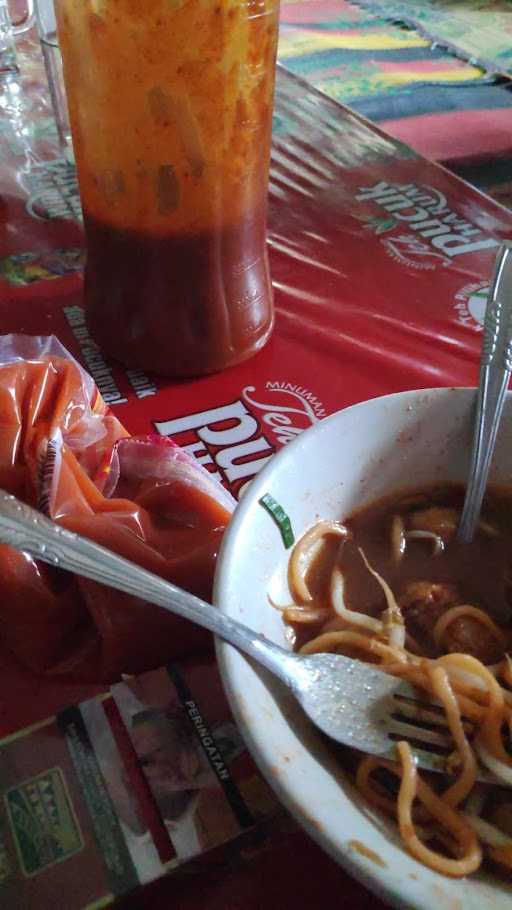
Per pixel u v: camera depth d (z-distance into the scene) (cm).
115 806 15
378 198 40
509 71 58
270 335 30
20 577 18
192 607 15
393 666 16
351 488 20
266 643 15
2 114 48
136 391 27
